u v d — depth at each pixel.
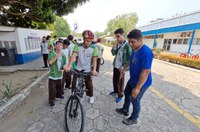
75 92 2.28
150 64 1.92
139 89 1.98
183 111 3.05
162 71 7.19
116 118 2.66
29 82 4.56
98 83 4.71
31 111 2.83
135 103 2.28
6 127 2.32
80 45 2.60
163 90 4.33
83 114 2.01
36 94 3.66
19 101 3.17
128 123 2.45
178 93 4.13
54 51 2.94
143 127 2.44
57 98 3.39
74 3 7.31
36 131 2.24
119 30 2.99
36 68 6.39
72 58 2.52
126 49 2.90
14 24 9.27
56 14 7.93
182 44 17.30
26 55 8.25
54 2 6.99
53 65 2.86
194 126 2.53
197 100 3.68
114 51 3.28
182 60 9.16
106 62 9.20
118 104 3.20
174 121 2.66
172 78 5.84
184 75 6.46
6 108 2.75
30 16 7.41
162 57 11.33
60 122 2.49
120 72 3.11
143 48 1.97
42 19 7.54
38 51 9.99
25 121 2.50
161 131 2.36
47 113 2.76
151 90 4.27
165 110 3.06
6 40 7.41
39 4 5.57
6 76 5.32
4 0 5.36
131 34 1.96
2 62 7.25
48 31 12.06
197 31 15.17
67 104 2.29
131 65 2.21
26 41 8.23
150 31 18.56
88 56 2.62
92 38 2.45
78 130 2.21
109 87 4.32
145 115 2.82
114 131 2.30
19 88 4.00
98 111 2.88
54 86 2.98
